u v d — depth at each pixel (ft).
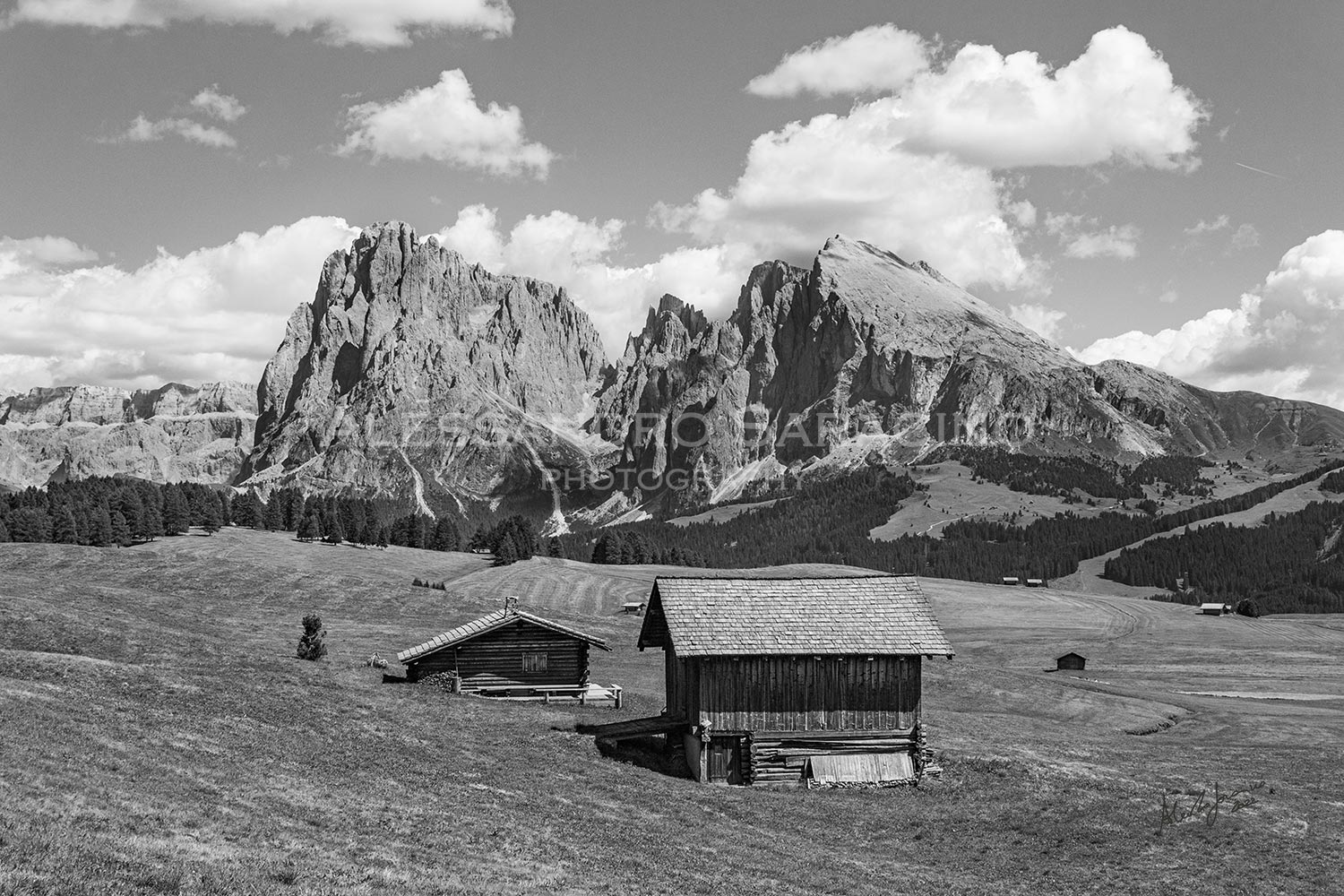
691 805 163.84
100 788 110.01
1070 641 613.93
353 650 327.47
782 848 142.82
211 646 229.04
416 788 143.33
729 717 191.31
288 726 167.43
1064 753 222.07
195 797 115.85
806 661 194.18
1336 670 506.48
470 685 241.14
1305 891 133.18
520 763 172.45
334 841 108.78
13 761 113.39
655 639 218.59
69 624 216.74
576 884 108.06
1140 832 155.53
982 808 171.53
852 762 190.90
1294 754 245.86
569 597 593.83
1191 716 327.06
